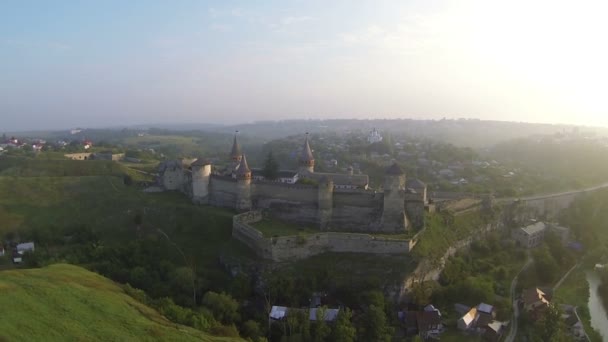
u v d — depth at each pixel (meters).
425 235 113.56
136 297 81.31
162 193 149.00
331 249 108.56
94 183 152.50
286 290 95.38
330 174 151.38
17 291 66.00
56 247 117.06
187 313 79.56
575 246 139.25
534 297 100.31
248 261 104.31
